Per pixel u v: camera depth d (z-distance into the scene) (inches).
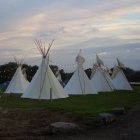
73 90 1512.1
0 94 1514.5
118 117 771.4
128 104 1050.1
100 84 1749.5
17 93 1590.8
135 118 756.6
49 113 808.3
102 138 542.0
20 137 546.3
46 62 1280.8
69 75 2652.6
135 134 572.4
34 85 1250.6
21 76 1652.3
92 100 1192.8
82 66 1560.0
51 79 1262.3
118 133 584.7
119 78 1955.0
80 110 848.9
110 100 1194.0
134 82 2928.2
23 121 701.3
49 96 1219.9
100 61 1801.2
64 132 583.8
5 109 898.1
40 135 572.1
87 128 633.0
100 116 689.6
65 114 784.3
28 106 979.9
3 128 617.0
